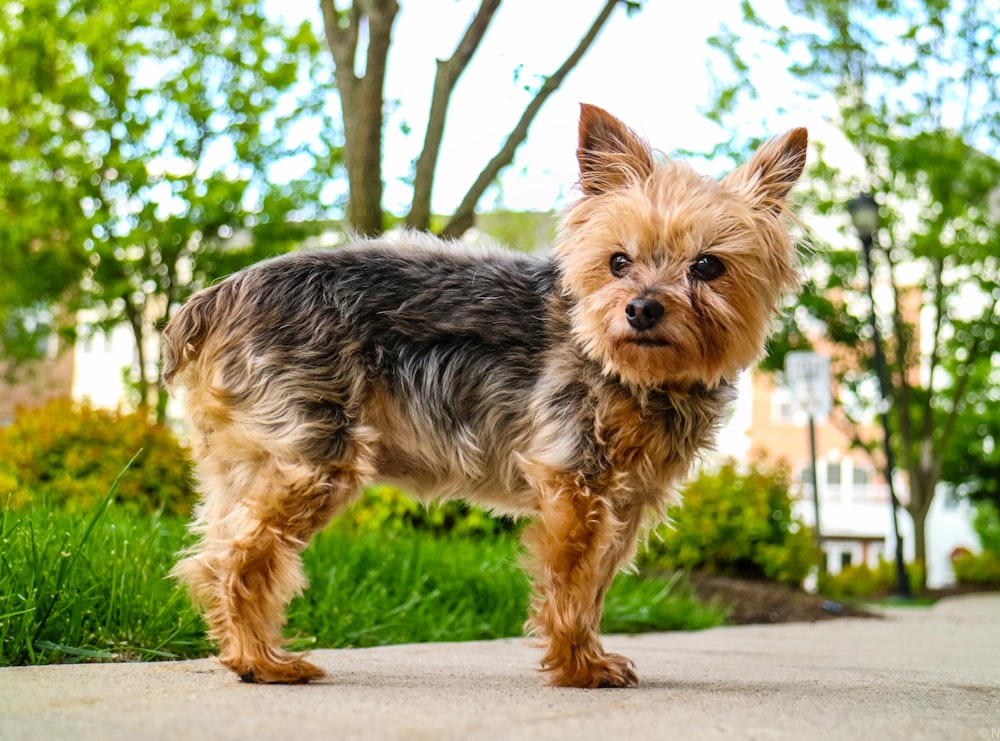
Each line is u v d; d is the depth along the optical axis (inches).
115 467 45.4
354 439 21.0
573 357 22.0
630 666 21.0
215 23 92.7
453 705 15.8
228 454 21.1
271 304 21.2
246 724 13.3
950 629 50.6
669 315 21.1
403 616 33.0
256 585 19.7
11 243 92.9
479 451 22.2
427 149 37.3
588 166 23.8
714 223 22.3
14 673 19.2
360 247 22.9
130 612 24.7
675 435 22.2
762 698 18.3
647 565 64.1
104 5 90.6
